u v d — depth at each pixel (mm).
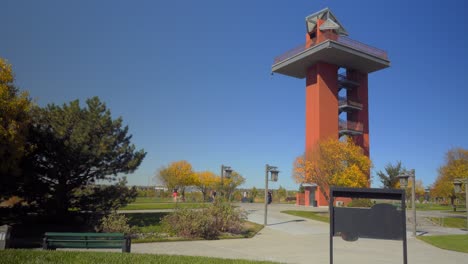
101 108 18438
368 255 13758
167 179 57375
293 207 38906
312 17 47500
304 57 44469
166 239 15570
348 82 47562
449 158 46156
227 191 43375
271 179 23250
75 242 10625
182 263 8734
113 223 16094
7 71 15461
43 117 17594
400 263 12320
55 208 17422
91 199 18266
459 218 34500
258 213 29391
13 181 16203
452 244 17141
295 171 34062
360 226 8453
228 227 18391
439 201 76375
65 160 16828
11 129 14445
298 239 17781
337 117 45688
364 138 48125
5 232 10430
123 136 19281
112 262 8258
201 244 14953
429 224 30266
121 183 18969
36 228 17000
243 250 13945
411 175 21859
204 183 57469
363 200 28766
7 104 14734
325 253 13922
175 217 17328
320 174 32219
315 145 35062
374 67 48000
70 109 17672
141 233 16656
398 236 8258
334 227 8570
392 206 8398
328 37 43281
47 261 8016
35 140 16719
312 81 46531
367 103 49438
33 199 17391
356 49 43656
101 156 17406
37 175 17109
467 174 39344
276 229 21344
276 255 13109
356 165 32188
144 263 8398
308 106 46531
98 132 18125
